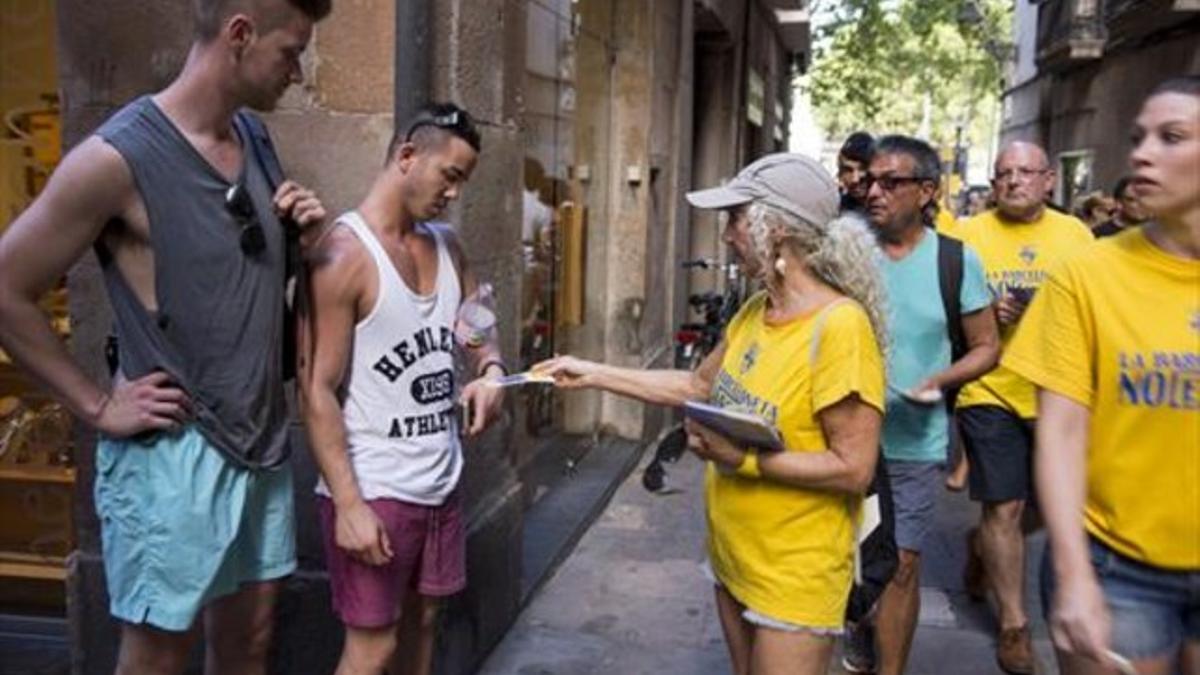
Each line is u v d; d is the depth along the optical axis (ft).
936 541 19.47
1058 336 7.33
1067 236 14.46
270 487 8.16
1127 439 7.16
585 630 14.76
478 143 9.11
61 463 13.97
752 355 8.54
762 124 53.42
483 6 12.76
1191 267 6.98
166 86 11.06
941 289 11.69
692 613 15.48
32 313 7.10
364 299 8.77
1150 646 7.30
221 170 7.50
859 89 89.86
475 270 12.75
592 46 23.27
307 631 11.41
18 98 14.07
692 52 32.07
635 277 24.84
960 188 87.10
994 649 14.67
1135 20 43.86
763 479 8.30
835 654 14.15
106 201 7.06
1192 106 6.80
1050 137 69.26
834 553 8.33
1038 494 7.31
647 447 25.39
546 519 18.80
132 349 7.46
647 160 24.57
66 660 13.08
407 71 10.99
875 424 8.07
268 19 7.23
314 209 7.98
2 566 13.89
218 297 7.47
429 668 10.43
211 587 7.64
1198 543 7.10
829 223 8.29
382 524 8.92
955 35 118.52
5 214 14.21
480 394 9.73
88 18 11.09
